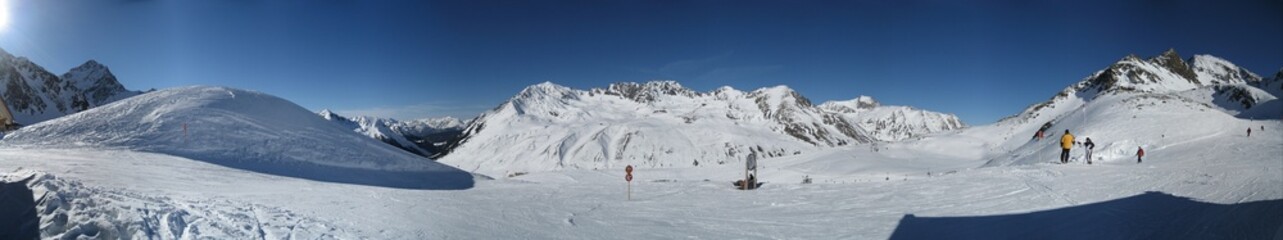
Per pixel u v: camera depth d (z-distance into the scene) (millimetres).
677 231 14289
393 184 42250
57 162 24781
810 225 14492
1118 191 15297
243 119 50875
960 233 12555
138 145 38844
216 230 11688
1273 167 17688
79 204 11859
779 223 14953
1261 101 132375
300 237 11820
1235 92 141500
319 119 62594
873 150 116625
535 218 16266
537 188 27172
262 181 25328
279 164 40906
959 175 22859
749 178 26250
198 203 14078
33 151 31344
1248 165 19281
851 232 13453
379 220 14508
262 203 15508
